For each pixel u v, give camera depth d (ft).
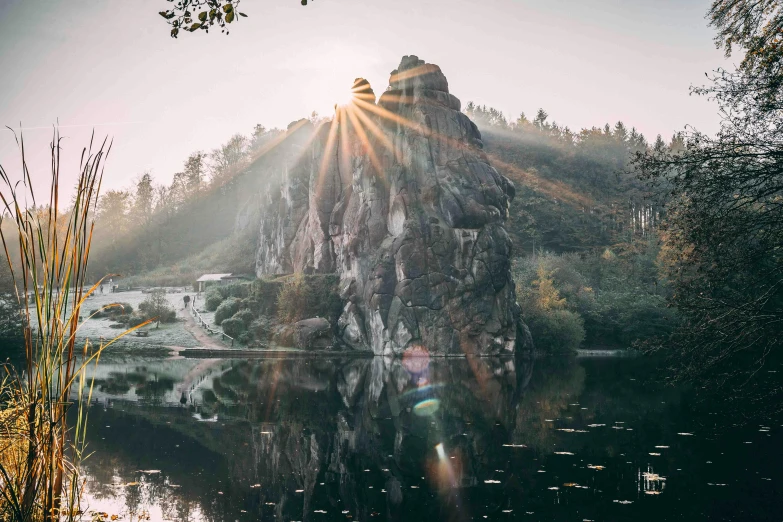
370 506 38.60
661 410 75.25
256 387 97.50
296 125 321.11
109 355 157.89
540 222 385.50
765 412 46.19
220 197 410.52
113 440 55.21
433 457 51.44
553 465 48.21
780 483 42.45
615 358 174.40
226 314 192.95
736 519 35.22
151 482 42.50
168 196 441.27
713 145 37.78
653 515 36.17
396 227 181.68
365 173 193.88
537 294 200.44
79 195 22.17
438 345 167.73
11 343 139.13
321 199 213.25
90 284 312.09
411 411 75.31
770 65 35.86
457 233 174.91
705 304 39.81
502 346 171.01
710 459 49.55
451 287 171.22
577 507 37.91
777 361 99.40
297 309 187.73
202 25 23.76
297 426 64.49
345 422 67.31
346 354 170.30
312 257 216.95
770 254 38.50
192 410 72.79
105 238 406.00
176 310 213.66
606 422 66.90
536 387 100.63
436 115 189.57
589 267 283.79
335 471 46.98
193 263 328.08
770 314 38.11
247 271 292.81
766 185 36.73
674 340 42.14
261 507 37.86
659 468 46.91
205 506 37.70
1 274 172.96
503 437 59.21
